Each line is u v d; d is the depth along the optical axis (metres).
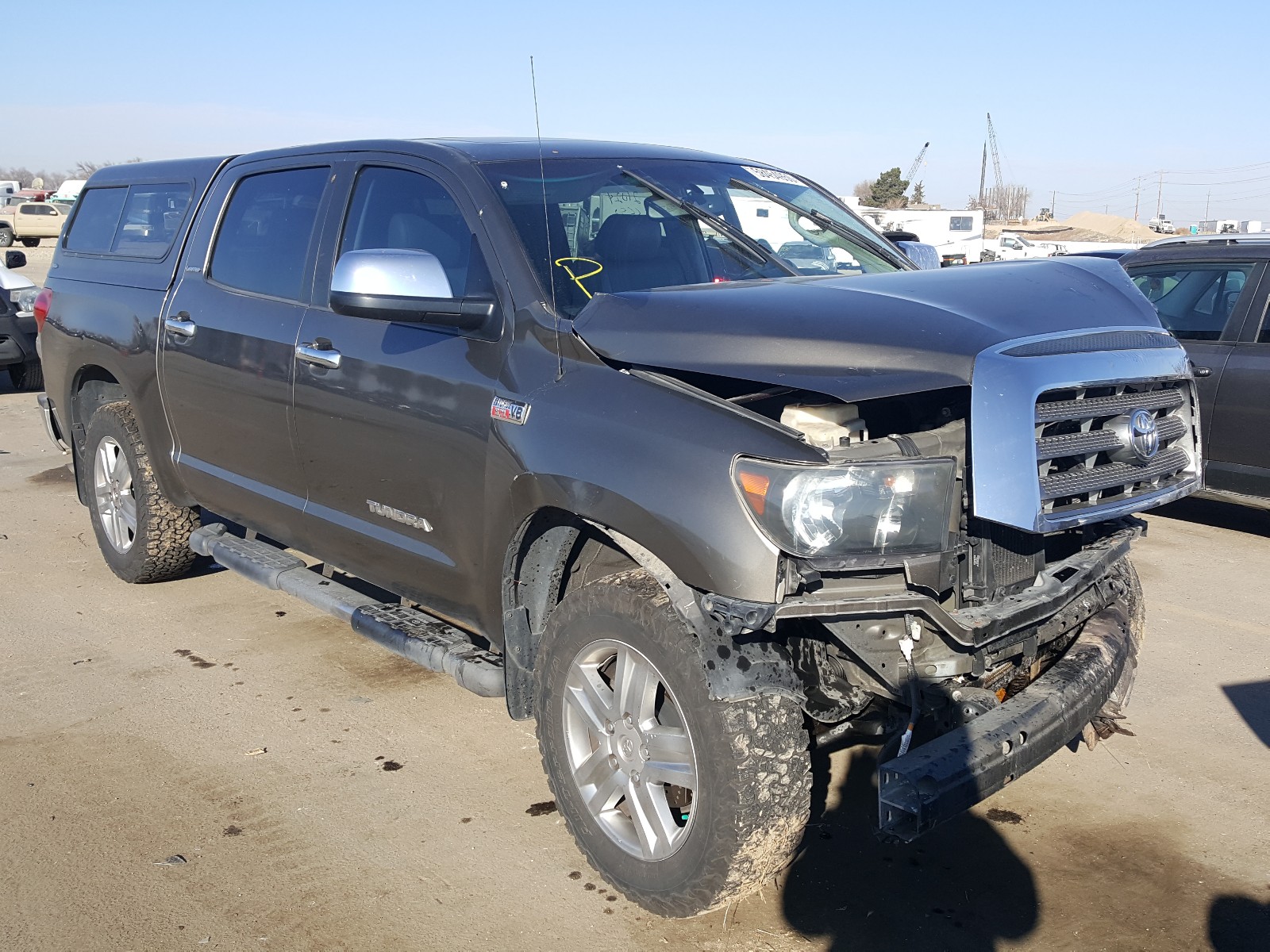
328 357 3.96
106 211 5.86
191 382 4.80
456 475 3.47
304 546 4.45
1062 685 2.94
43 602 5.56
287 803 3.62
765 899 3.13
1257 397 6.59
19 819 3.50
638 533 2.78
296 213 4.41
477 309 3.39
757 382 2.80
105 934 2.94
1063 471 2.87
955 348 2.69
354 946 2.90
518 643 3.36
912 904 3.11
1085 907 3.10
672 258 3.67
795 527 2.58
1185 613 5.53
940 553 2.70
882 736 3.23
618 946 2.91
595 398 3.03
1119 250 9.38
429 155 3.87
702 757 2.71
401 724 4.22
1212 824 3.54
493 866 3.28
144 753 3.96
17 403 11.83
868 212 41.09
